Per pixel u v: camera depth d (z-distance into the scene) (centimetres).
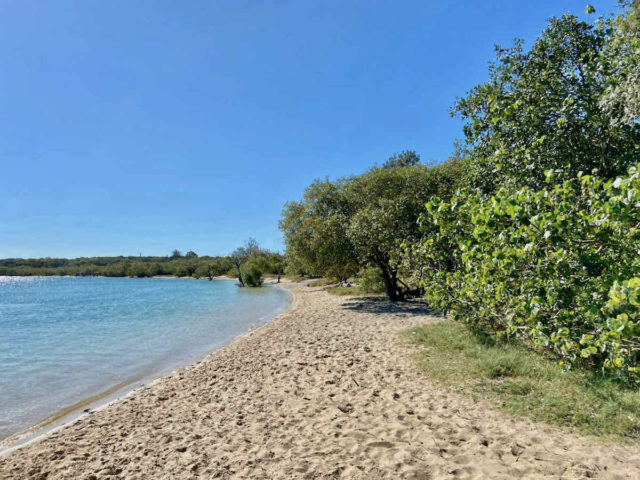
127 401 846
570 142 736
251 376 920
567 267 477
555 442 449
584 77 775
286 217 2391
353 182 2327
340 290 3266
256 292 4853
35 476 500
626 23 724
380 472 417
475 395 625
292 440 530
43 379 1116
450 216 644
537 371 683
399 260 1557
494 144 861
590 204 459
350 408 633
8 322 2528
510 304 566
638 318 363
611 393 543
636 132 688
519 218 473
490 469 401
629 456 402
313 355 1048
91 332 2006
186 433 603
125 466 502
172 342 1655
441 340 1001
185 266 13050
